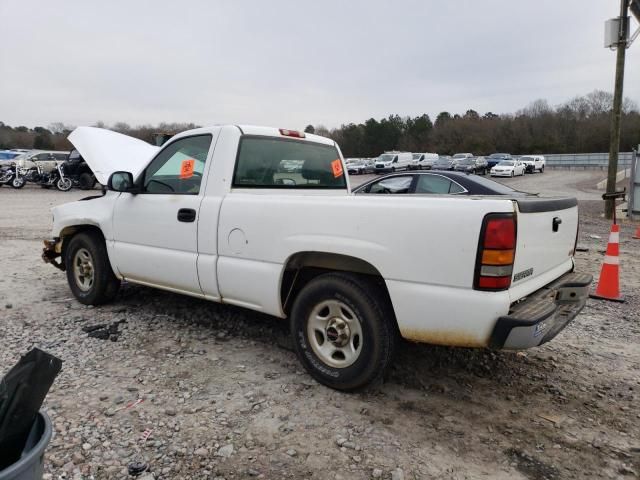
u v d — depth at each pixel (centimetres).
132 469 241
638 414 308
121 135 671
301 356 342
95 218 479
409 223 286
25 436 160
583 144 7888
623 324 481
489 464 254
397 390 332
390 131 8844
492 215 264
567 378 358
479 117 9494
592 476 247
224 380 342
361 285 309
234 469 245
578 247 913
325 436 276
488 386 342
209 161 394
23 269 684
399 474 244
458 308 271
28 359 164
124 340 412
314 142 468
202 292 397
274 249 343
